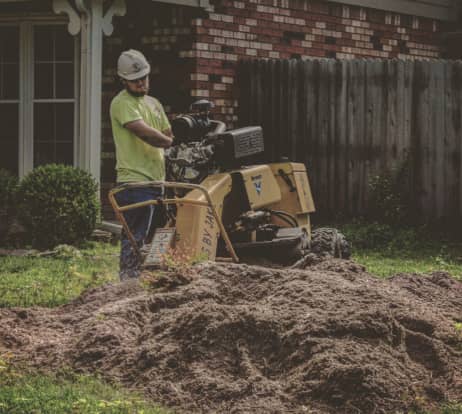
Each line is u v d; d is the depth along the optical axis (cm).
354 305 811
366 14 2133
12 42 1805
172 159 1088
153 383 731
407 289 953
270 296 848
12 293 1127
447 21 2330
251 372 729
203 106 1112
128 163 1055
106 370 763
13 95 1806
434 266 1462
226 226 1111
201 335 769
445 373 748
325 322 763
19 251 1506
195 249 985
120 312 839
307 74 1900
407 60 1839
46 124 1794
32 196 1556
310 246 1255
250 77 1895
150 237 1181
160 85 1848
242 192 1112
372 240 1681
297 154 1911
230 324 769
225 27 1855
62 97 1783
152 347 766
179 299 865
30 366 786
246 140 1114
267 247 1119
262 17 1925
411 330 802
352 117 1883
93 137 1650
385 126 1858
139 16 1858
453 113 1808
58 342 834
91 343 798
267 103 1903
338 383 696
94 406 677
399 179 1844
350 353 729
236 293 874
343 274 937
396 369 725
